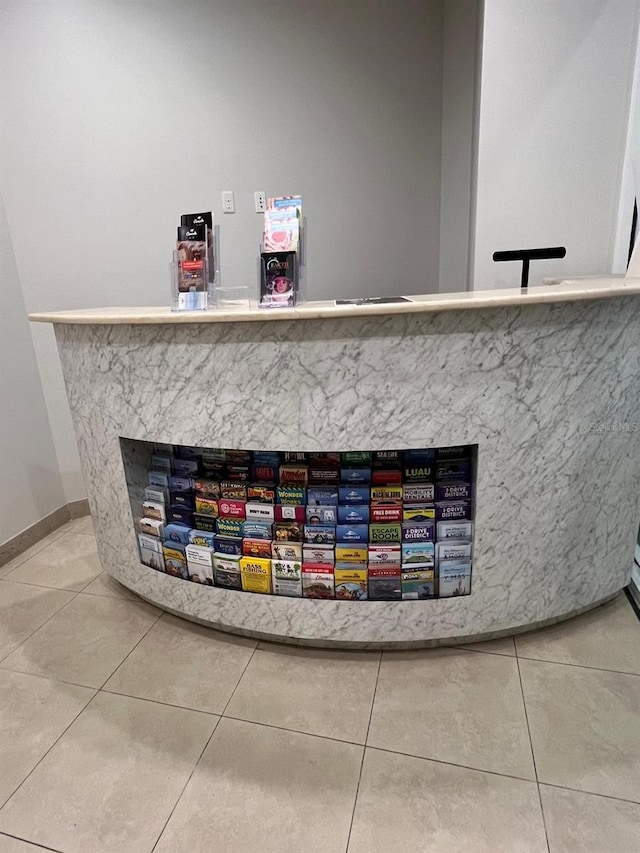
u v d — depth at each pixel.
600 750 1.22
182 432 1.50
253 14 2.37
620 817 1.07
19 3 2.05
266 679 1.48
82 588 1.99
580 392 1.39
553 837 1.04
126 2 2.17
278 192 2.62
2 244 2.20
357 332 1.29
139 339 1.46
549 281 2.06
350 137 2.69
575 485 1.47
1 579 2.07
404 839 1.05
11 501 2.25
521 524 1.46
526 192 2.17
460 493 1.50
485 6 1.98
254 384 1.38
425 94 2.77
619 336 1.39
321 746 1.26
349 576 1.50
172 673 1.52
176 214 2.45
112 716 1.38
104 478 1.74
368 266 2.90
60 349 1.70
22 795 1.18
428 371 1.31
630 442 1.51
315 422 1.37
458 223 2.63
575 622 1.66
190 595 1.67
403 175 2.84
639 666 1.47
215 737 1.30
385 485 1.53
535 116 2.09
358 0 2.53
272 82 2.48
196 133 2.40
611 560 1.61
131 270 2.44
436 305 1.17
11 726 1.36
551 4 1.98
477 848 1.02
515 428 1.38
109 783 1.20
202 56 2.33
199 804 1.14
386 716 1.34
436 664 1.51
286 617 1.56
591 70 2.04
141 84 2.27
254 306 1.63
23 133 2.17
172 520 1.70
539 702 1.36
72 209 2.29
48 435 2.47
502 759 1.21
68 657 1.61
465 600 1.51
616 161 2.12
